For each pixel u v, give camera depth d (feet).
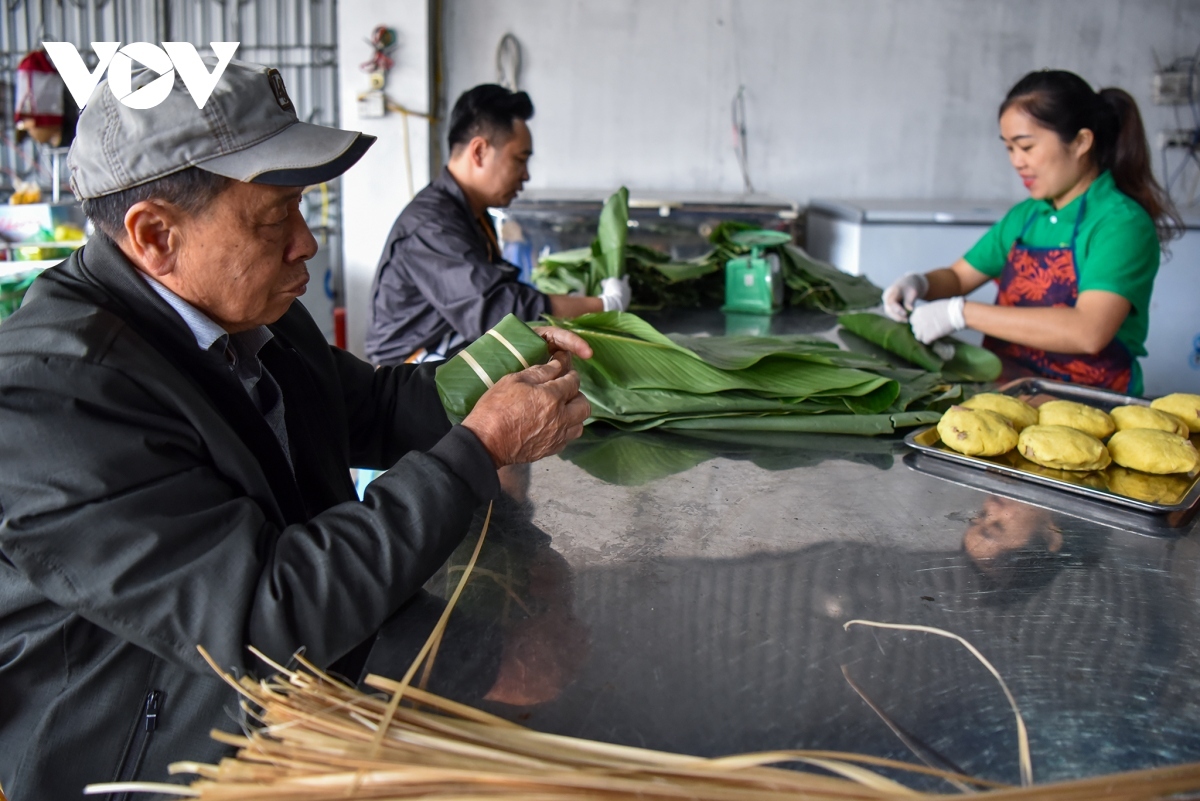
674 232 13.05
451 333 7.99
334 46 15.34
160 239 2.87
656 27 14.99
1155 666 2.60
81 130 2.82
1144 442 4.05
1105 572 3.17
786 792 1.99
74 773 2.89
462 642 2.72
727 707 2.42
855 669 2.58
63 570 2.53
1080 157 6.91
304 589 2.61
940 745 2.27
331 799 2.01
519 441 3.20
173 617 2.56
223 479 2.93
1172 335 12.96
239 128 2.77
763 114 15.29
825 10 14.84
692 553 3.32
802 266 9.23
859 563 3.24
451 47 15.11
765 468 4.26
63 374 2.60
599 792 1.98
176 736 2.95
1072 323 6.56
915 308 6.93
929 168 15.37
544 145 15.51
